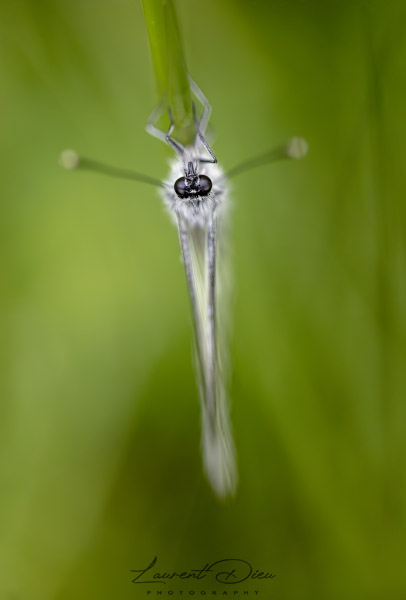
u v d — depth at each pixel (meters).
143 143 0.15
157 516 0.15
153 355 0.15
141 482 0.15
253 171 0.15
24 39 0.15
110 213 0.15
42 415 0.15
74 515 0.15
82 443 0.15
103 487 0.15
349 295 0.15
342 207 0.15
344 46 0.14
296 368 0.15
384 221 0.15
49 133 0.15
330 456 0.15
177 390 0.15
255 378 0.15
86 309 0.15
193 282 0.14
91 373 0.15
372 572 0.15
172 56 0.13
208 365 0.14
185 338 0.15
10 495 0.15
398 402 0.15
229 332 0.14
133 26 0.15
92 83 0.15
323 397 0.15
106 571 0.15
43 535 0.15
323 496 0.15
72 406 0.15
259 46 0.15
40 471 0.15
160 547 0.15
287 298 0.15
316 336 0.15
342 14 0.14
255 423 0.15
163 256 0.15
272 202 0.15
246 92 0.15
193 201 0.14
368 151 0.15
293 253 0.15
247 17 0.15
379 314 0.15
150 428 0.15
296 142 0.14
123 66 0.15
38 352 0.15
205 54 0.15
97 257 0.15
